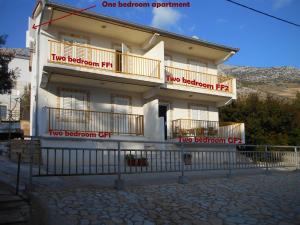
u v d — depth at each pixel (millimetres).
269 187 12633
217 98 25078
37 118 18922
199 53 25375
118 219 7973
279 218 8828
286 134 30359
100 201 9234
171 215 8578
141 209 8844
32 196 9070
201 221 8281
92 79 19656
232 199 10461
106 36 21641
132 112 22125
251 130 29578
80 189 10430
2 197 8703
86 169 14805
